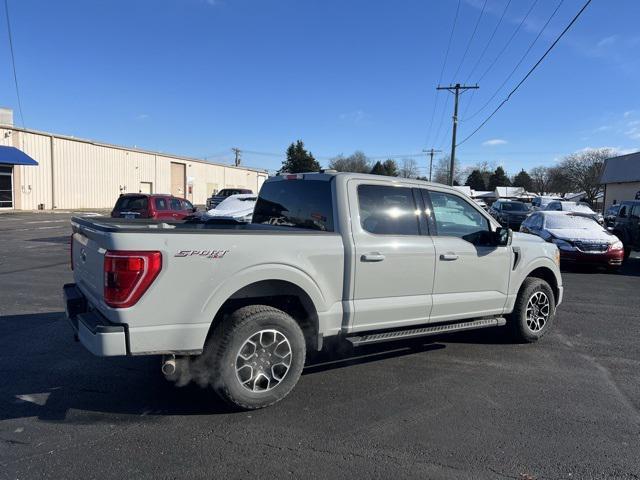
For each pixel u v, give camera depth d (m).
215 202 31.20
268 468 3.24
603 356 5.68
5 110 36.16
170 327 3.67
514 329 6.02
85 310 4.37
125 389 4.47
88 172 42.25
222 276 3.82
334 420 3.94
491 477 3.18
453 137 43.88
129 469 3.20
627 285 10.63
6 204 35.06
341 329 4.54
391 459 3.37
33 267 11.37
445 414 4.08
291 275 4.14
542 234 13.15
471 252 5.35
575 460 3.39
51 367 4.98
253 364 4.05
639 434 3.78
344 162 104.31
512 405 4.28
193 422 3.87
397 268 4.77
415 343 6.08
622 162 45.66
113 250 3.54
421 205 5.11
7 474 3.11
